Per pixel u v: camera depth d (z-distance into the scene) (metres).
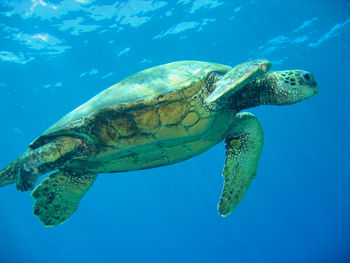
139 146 3.36
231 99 3.67
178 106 3.17
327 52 23.69
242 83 2.86
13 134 24.25
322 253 28.81
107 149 3.40
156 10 13.33
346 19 18.55
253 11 15.15
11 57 14.30
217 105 3.28
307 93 3.91
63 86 18.12
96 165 3.81
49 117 22.42
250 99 4.09
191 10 13.94
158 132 3.24
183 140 3.47
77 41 14.17
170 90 3.13
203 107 3.29
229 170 3.99
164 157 3.73
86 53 15.25
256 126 4.16
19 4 11.29
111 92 3.44
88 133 3.27
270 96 4.08
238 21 15.78
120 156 3.54
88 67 16.58
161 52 16.92
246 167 4.09
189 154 3.87
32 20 12.26
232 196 3.86
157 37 15.34
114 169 3.92
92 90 19.56
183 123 3.27
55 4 11.72
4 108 19.16
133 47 15.69
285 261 31.73
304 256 30.67
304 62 24.61
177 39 15.99
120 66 17.28
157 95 3.08
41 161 3.30
